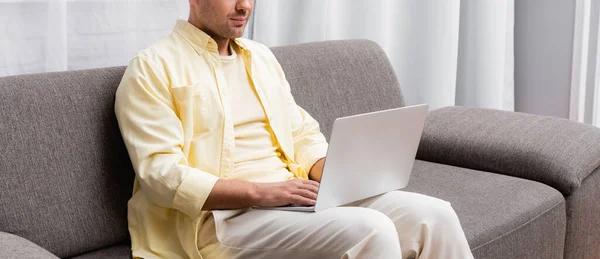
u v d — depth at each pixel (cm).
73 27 250
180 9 271
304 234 183
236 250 190
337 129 177
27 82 193
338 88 257
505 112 280
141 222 196
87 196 196
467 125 271
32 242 177
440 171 256
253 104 211
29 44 240
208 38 203
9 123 187
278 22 305
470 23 364
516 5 378
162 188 185
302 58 252
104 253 197
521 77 383
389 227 179
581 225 256
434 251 194
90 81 202
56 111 194
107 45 257
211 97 199
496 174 254
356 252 178
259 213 192
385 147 192
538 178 251
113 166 201
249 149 207
